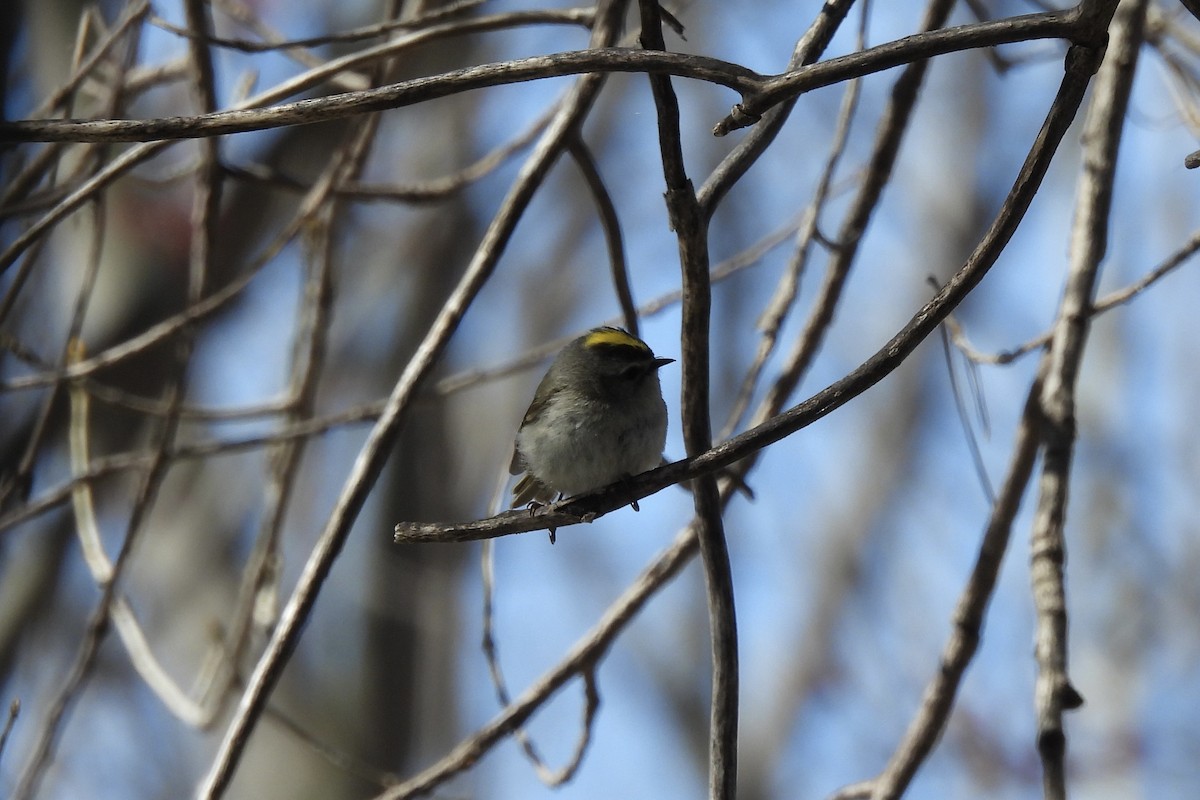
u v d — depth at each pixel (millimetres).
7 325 13891
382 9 14852
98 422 15422
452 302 9266
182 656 15664
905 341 6266
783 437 6453
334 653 17312
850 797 9703
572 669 10125
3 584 15250
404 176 18297
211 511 16734
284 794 16062
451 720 17375
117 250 14625
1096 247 9555
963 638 9430
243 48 9766
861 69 5832
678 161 6387
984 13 11820
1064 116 5902
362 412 11383
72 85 10516
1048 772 7633
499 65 6387
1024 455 9570
